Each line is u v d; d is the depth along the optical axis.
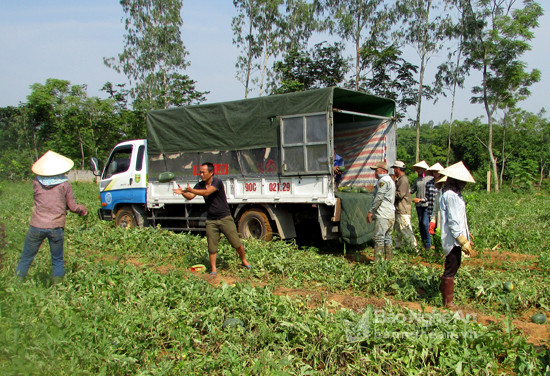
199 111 11.24
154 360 4.64
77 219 13.70
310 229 11.29
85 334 4.54
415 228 12.30
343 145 12.41
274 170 10.13
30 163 49.34
